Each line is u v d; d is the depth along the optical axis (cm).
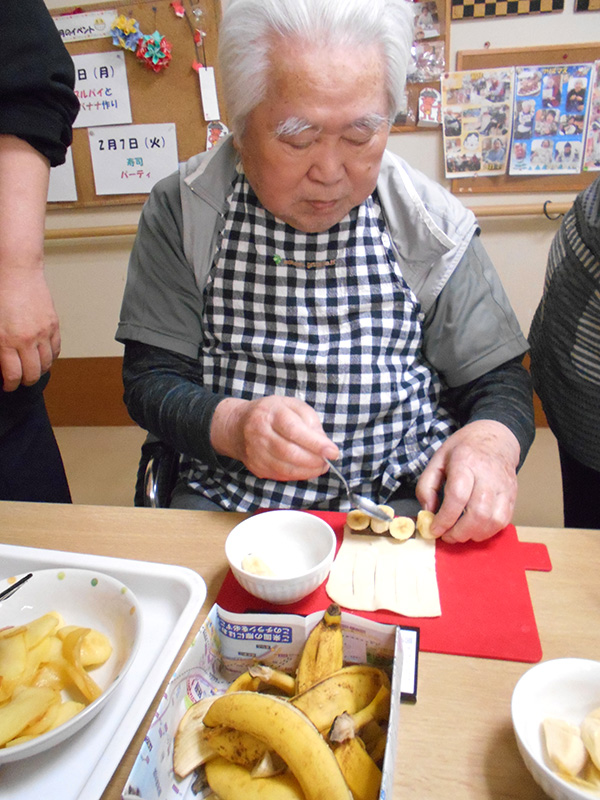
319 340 96
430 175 214
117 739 50
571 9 185
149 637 64
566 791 40
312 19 67
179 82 214
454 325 97
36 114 98
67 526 81
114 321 262
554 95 195
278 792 43
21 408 115
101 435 273
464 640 60
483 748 49
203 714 49
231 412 89
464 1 188
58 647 58
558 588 67
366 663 52
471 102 199
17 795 49
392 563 71
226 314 99
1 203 98
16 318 97
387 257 94
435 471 83
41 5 99
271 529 74
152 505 101
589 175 204
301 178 79
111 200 235
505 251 222
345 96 70
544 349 105
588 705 48
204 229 95
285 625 53
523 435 90
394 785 47
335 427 97
